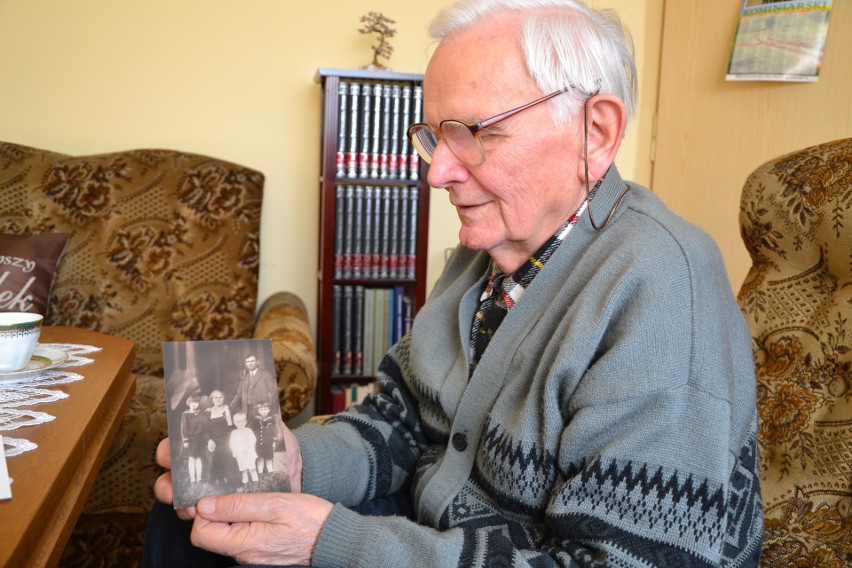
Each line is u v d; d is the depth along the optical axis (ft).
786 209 3.94
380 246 8.37
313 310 9.34
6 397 3.45
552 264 3.22
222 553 2.81
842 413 3.52
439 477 3.35
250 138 8.90
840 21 6.40
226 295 7.96
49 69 8.35
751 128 7.40
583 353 2.80
